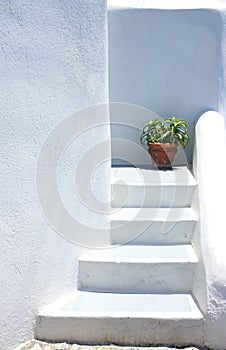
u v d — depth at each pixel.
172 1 6.37
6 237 3.69
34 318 4.12
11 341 3.87
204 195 4.82
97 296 4.54
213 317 4.02
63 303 4.37
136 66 6.35
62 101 4.28
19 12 3.64
